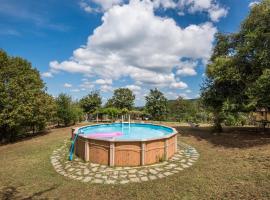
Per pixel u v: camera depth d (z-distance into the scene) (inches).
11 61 740.7
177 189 252.4
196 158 391.5
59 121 1010.7
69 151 469.1
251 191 230.5
